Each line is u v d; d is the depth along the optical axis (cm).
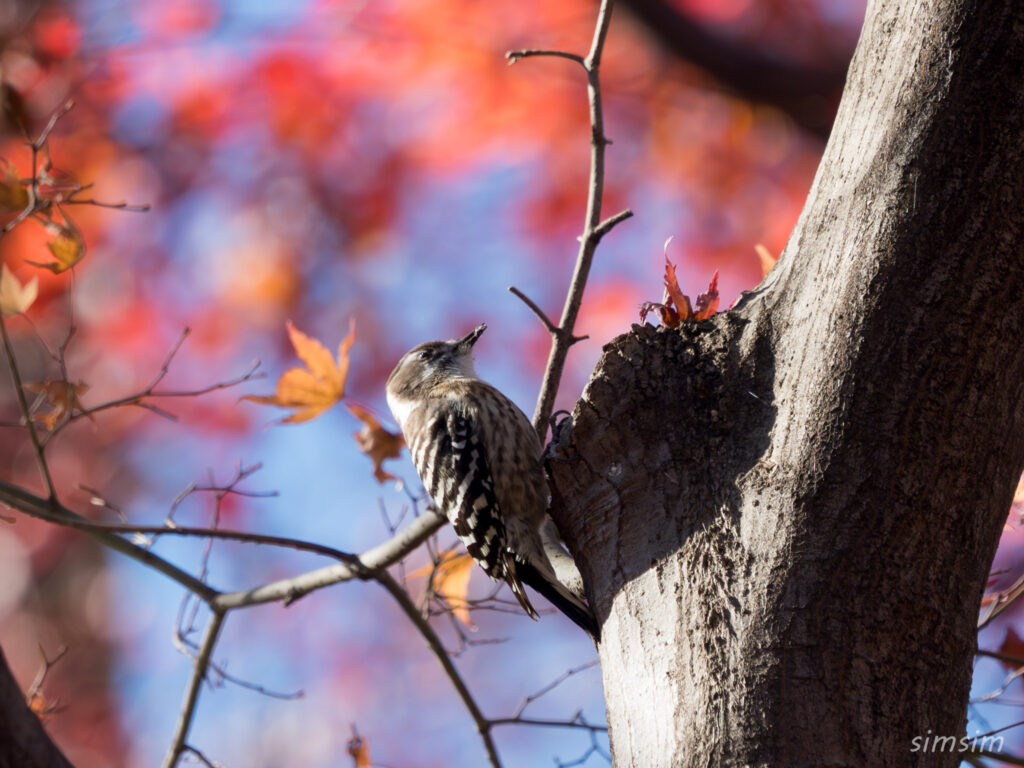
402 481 931
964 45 614
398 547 910
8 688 507
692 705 570
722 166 1703
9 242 1488
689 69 1716
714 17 1723
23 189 827
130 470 1766
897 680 563
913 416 592
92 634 1861
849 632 568
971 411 594
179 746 930
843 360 605
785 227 1661
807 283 642
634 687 601
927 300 600
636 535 645
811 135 1695
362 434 930
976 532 594
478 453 993
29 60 1623
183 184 1739
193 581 942
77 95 1639
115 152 1702
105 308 1725
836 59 1700
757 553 596
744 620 580
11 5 1633
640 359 683
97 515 1741
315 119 1714
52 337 1728
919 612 575
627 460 667
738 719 556
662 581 618
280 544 860
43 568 1892
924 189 609
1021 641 902
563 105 1698
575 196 1702
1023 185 604
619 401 679
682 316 694
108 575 1912
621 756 594
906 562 580
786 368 634
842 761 541
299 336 911
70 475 1780
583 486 678
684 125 1727
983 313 597
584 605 889
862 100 647
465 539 950
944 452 590
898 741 552
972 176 604
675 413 663
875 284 608
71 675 1827
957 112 611
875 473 589
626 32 1719
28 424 823
